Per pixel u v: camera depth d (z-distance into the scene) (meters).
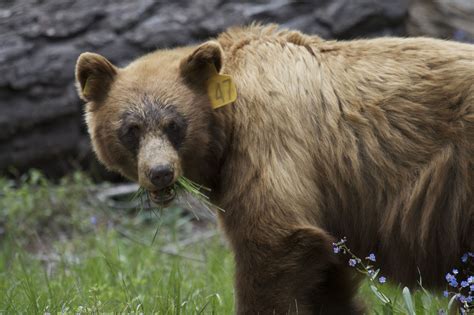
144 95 10.59
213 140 10.70
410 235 10.48
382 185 10.52
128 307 11.31
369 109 10.52
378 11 19.58
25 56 18.19
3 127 18.16
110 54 18.48
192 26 18.83
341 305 11.38
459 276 10.45
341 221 10.77
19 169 18.81
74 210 18.16
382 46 10.84
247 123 10.45
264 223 10.18
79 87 11.13
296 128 10.39
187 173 10.80
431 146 10.34
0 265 15.42
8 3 18.84
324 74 10.73
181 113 10.53
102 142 11.00
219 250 16.06
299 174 10.30
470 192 10.12
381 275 10.95
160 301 11.44
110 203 18.45
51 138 18.61
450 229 10.27
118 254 14.59
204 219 18.50
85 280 13.55
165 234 17.81
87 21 18.56
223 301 12.25
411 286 10.80
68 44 18.47
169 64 10.94
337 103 10.60
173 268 13.18
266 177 10.21
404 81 10.50
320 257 10.22
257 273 10.28
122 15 18.73
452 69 10.41
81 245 16.88
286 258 10.16
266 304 10.29
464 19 20.95
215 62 10.56
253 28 11.30
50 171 19.03
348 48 10.94
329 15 19.30
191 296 12.07
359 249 10.88
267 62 10.76
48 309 11.08
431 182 10.29
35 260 15.64
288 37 11.05
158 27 18.72
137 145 10.61
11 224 17.53
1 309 11.70
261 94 10.48
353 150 10.52
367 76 10.65
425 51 10.64
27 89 18.16
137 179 11.17
